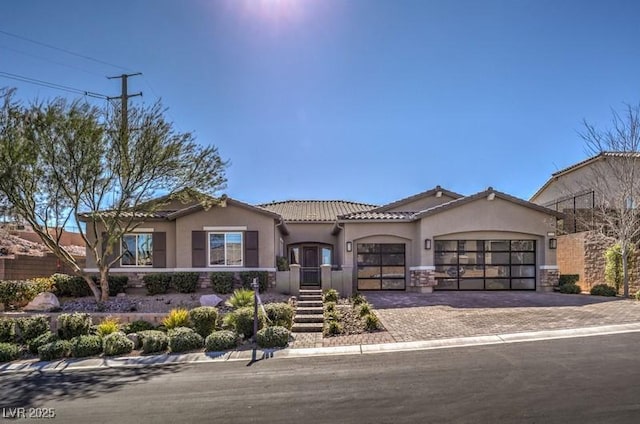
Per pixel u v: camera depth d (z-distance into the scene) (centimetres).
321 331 1471
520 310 1669
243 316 1391
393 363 1065
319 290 2073
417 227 2403
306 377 975
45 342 1316
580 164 2836
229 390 902
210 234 2266
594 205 2516
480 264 2406
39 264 2217
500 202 2358
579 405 750
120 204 1880
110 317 1675
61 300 2003
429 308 1755
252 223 2267
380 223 2441
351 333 1414
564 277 2336
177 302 1945
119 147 1808
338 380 942
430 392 841
